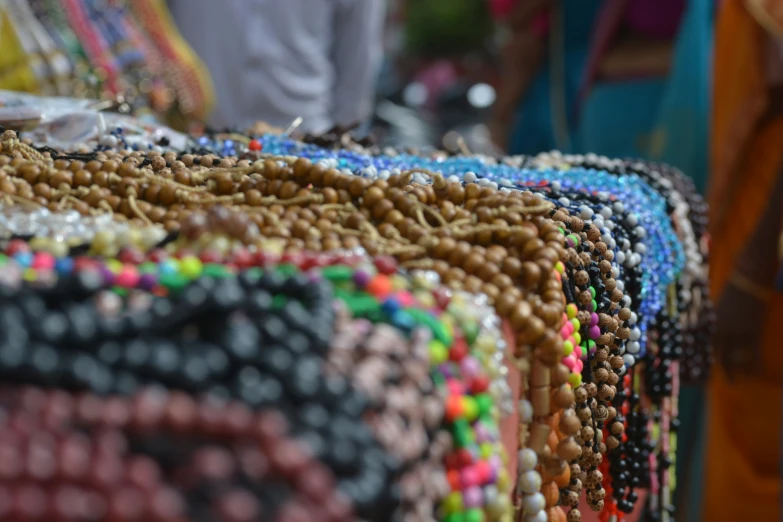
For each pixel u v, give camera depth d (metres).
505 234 0.87
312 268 0.73
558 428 0.88
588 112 2.76
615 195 1.24
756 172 2.12
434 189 0.97
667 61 2.62
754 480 2.15
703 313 1.61
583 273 0.96
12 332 0.54
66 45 1.86
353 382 0.59
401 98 6.15
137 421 0.52
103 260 0.72
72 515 0.47
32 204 0.92
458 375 0.70
